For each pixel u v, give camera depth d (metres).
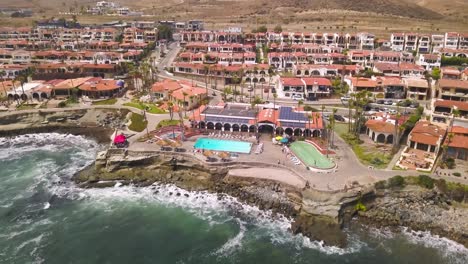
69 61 197.00
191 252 72.62
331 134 114.00
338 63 191.50
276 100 145.62
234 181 90.69
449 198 82.69
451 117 114.94
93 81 160.75
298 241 74.69
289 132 113.38
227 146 105.00
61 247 73.94
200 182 94.31
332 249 72.50
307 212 80.00
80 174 99.75
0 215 83.44
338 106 140.50
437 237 76.00
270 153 100.88
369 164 94.50
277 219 81.38
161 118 129.62
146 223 81.00
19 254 72.00
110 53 198.62
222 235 77.00
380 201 83.50
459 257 70.75
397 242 74.56
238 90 160.75
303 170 91.06
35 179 98.62
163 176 97.19
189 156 97.88
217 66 177.25
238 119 116.62
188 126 120.88
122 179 97.06
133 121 126.56
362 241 74.88
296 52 199.00
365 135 115.00
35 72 179.88
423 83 148.75
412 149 102.88
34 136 128.25
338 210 78.69
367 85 149.62
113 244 75.00
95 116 136.12
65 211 85.25
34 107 140.88
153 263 70.38
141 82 174.75
